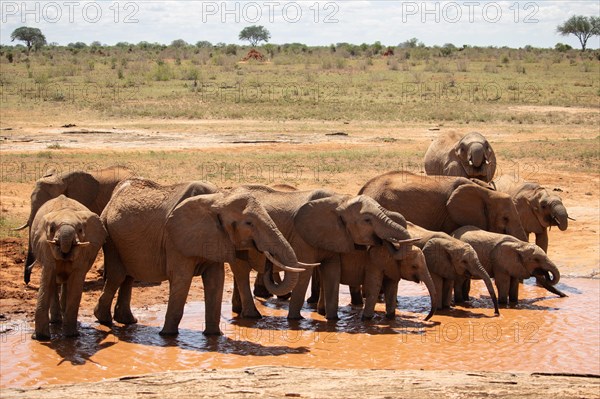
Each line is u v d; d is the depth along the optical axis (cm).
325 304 1568
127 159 3134
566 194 2794
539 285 1897
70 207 1346
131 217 1407
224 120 4741
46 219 1284
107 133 4062
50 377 1148
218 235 1341
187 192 1403
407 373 1009
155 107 5094
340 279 1589
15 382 1122
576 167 3234
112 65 8375
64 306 1365
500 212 1778
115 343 1328
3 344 1295
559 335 1473
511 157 3412
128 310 1465
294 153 3428
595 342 1429
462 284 1728
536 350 1374
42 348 1279
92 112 4894
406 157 3319
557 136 4294
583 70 8906
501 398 888
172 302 1383
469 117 4934
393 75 7888
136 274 1427
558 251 2172
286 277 1360
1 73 7319
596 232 2342
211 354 1285
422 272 1529
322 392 902
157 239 1397
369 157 3312
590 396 898
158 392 901
